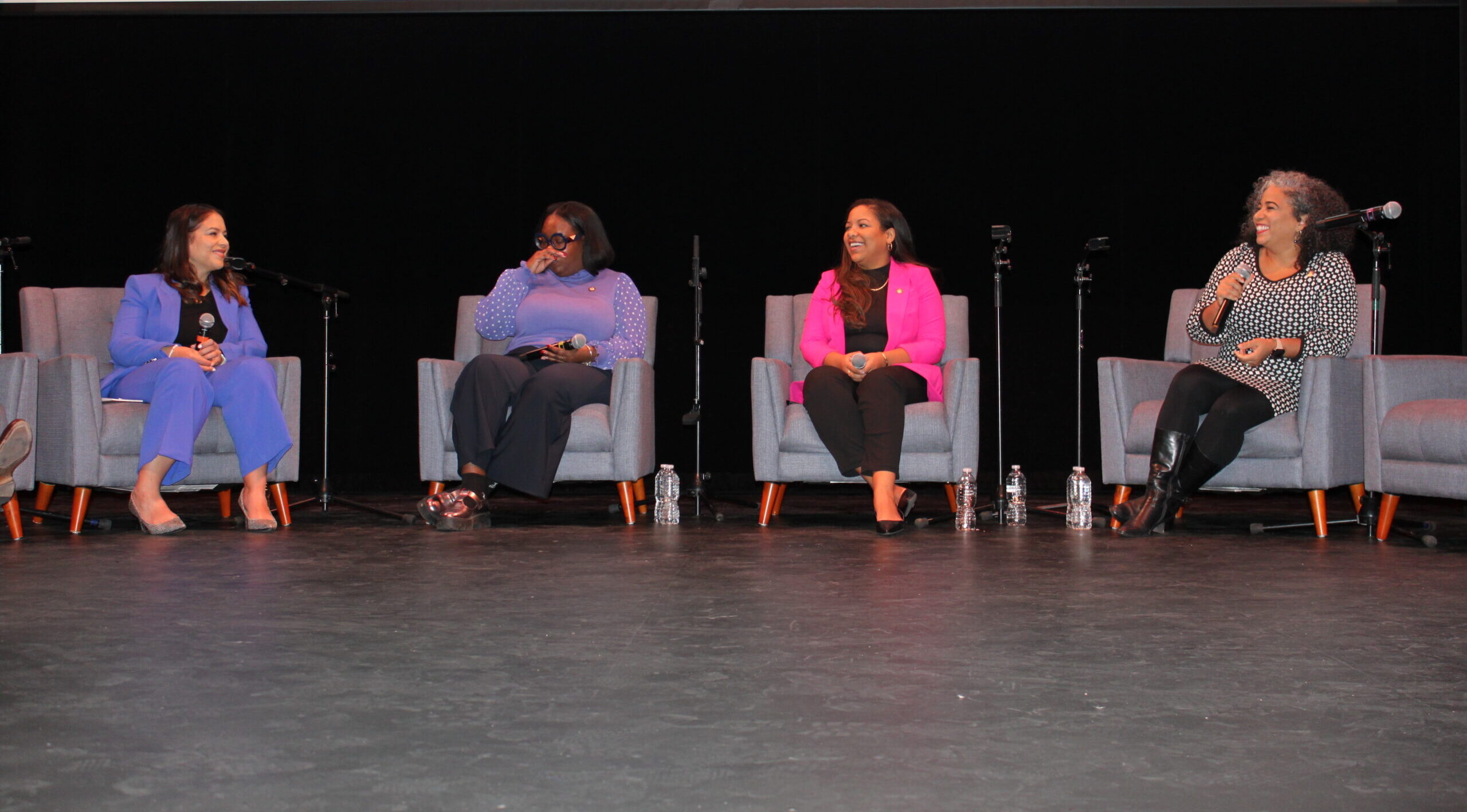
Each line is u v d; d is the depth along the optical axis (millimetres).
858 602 2021
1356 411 3250
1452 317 4840
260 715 1279
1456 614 1913
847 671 1494
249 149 4961
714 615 1888
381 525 3408
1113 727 1245
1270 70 4895
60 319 3551
